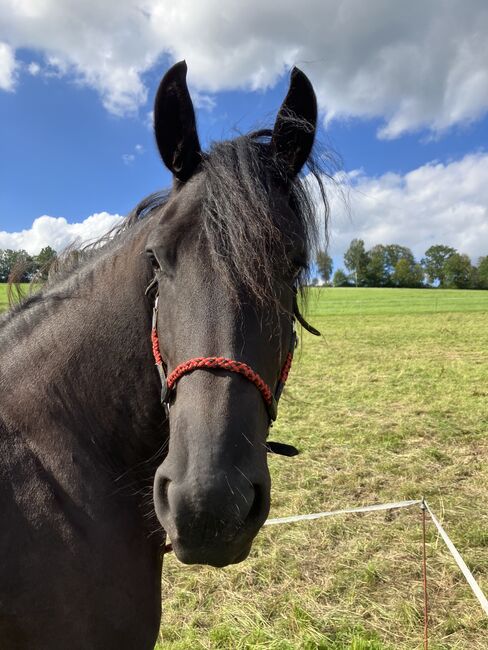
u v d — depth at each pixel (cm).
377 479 515
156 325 149
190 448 120
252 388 130
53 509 146
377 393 906
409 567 361
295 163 166
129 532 160
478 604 322
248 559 376
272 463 560
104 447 162
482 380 999
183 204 147
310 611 317
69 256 194
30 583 137
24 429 154
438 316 2600
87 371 163
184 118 154
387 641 292
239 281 135
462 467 542
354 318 2548
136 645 156
